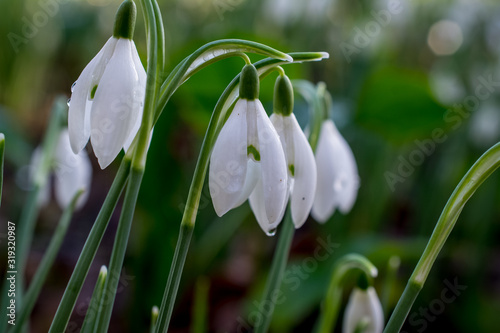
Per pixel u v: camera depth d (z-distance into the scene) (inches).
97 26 34.4
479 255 20.6
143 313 16.3
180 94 15.5
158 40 7.9
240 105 8.2
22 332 9.7
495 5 24.2
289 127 8.6
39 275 9.4
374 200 20.9
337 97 22.4
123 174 8.1
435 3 26.0
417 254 16.1
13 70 32.2
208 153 8.1
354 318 10.6
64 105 10.9
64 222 9.5
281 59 8.3
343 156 10.7
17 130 22.8
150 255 16.2
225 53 8.3
